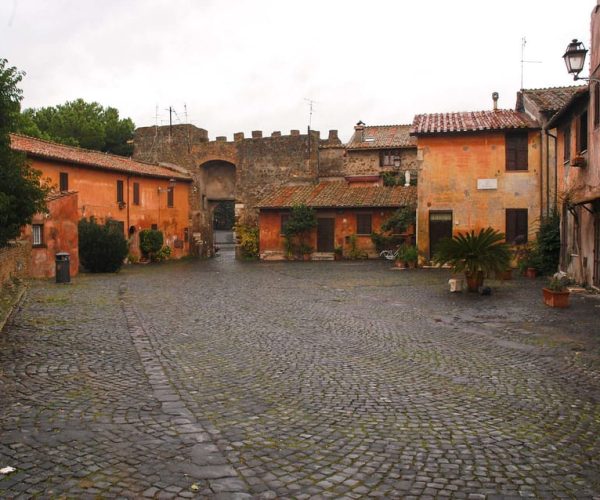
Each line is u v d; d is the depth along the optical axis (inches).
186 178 1856.5
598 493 174.1
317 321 502.9
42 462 191.8
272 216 1576.0
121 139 2151.8
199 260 1727.4
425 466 192.4
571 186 791.7
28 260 940.0
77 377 303.9
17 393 272.8
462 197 1138.7
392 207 1445.6
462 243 698.2
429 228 1155.9
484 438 218.5
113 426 227.8
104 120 2123.5
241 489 174.4
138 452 201.5
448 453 203.6
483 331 453.1
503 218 1121.4
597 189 650.2
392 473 186.9
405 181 1581.0
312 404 261.1
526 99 1155.3
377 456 200.5
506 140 1117.7
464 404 262.5
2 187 437.7
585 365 339.6
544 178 1098.7
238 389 285.4
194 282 892.0
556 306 565.3
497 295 673.0
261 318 518.6
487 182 1125.7
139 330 450.9
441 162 1146.7
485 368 332.8
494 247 692.1
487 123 1133.7
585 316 513.0
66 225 1049.5
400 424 234.2
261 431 224.5
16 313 532.4
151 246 1587.1
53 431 221.1
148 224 1657.2
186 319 510.6
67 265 866.8
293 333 444.5
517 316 521.0
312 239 1524.4
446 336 433.4
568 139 823.7
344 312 556.7
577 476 185.6
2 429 222.5
